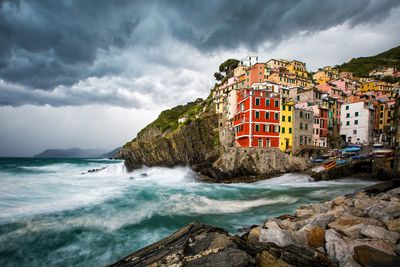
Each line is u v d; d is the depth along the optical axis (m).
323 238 9.04
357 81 106.81
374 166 36.19
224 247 9.47
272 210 21.41
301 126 50.69
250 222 17.72
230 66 105.50
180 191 32.78
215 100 71.19
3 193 26.94
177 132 58.53
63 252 13.19
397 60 151.00
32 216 18.30
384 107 69.06
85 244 14.12
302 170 43.62
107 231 16.09
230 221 18.06
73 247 13.75
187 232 12.08
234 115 53.41
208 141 58.38
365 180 36.59
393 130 45.12
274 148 44.66
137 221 18.23
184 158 56.47
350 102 68.81
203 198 27.17
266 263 7.61
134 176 52.69
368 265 6.83
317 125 55.06
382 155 37.88
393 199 14.80
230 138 51.97
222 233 11.45
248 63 93.56
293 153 48.59
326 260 7.54
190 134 57.38
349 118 65.56
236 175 42.97
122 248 13.70
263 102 47.28
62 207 21.14
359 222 10.32
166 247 10.52
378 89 93.31
